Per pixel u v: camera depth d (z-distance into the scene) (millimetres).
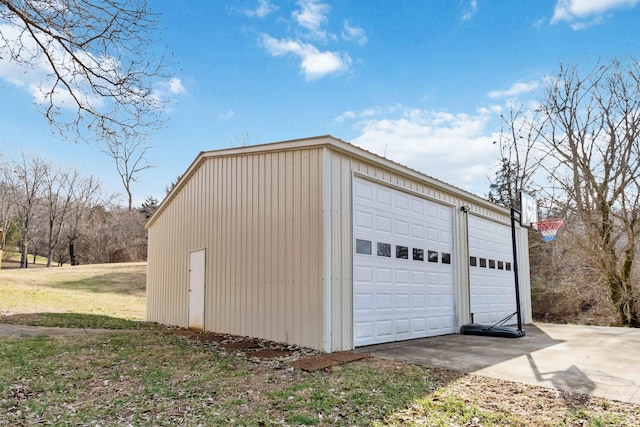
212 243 9477
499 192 24156
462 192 10422
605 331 10164
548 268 21484
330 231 6785
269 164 7988
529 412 3791
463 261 10375
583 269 18484
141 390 4492
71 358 5945
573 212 17234
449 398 4160
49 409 3893
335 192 7004
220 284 9016
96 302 15273
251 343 7273
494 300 11688
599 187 16422
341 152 7211
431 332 8969
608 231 16406
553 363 5832
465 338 8617
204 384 4723
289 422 3562
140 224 37250
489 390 4469
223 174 9320
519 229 13781
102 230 37000
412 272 8664
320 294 6629
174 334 8703
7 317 10320
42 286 18812
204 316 9469
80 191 36875
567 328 11133
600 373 5246
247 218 8383
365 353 6539
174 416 3725
